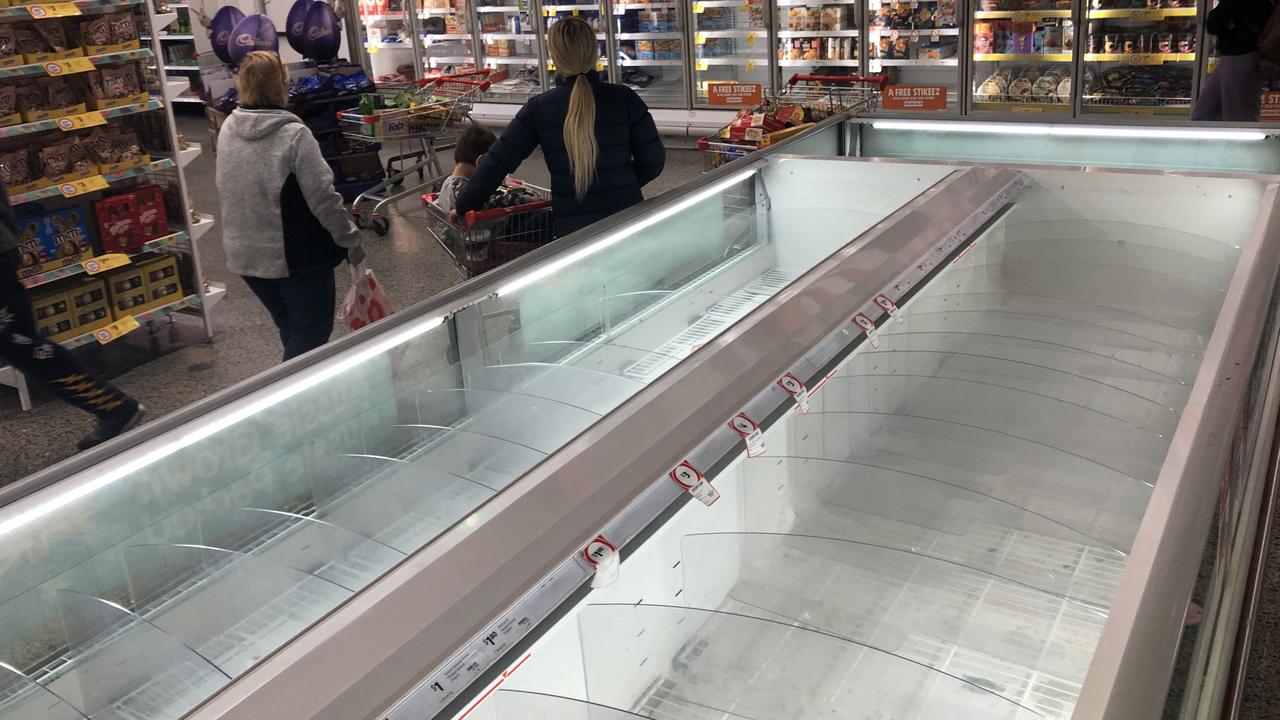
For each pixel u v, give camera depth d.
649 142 3.58
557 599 1.06
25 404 4.11
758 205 2.87
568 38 3.39
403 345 1.75
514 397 1.78
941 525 1.51
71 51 4.17
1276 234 2.03
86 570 1.30
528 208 3.91
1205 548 1.12
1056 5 6.90
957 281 2.16
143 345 4.84
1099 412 1.74
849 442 1.70
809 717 1.17
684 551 1.30
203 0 10.38
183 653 1.14
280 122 3.50
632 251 2.30
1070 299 2.20
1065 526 1.48
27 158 4.06
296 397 1.58
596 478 1.23
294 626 1.22
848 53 7.82
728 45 8.42
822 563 1.43
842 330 1.71
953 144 3.30
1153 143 2.97
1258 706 2.10
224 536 1.39
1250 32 5.48
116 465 1.37
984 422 1.73
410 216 6.94
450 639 0.98
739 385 1.49
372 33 10.22
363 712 0.88
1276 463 2.05
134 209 4.43
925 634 1.31
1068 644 1.29
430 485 1.50
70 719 1.09
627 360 2.14
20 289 3.42
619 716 1.04
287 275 3.62
